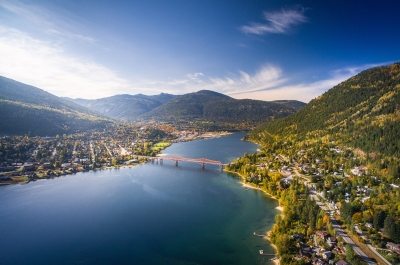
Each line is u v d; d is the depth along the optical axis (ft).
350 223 490.08
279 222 513.04
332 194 614.34
